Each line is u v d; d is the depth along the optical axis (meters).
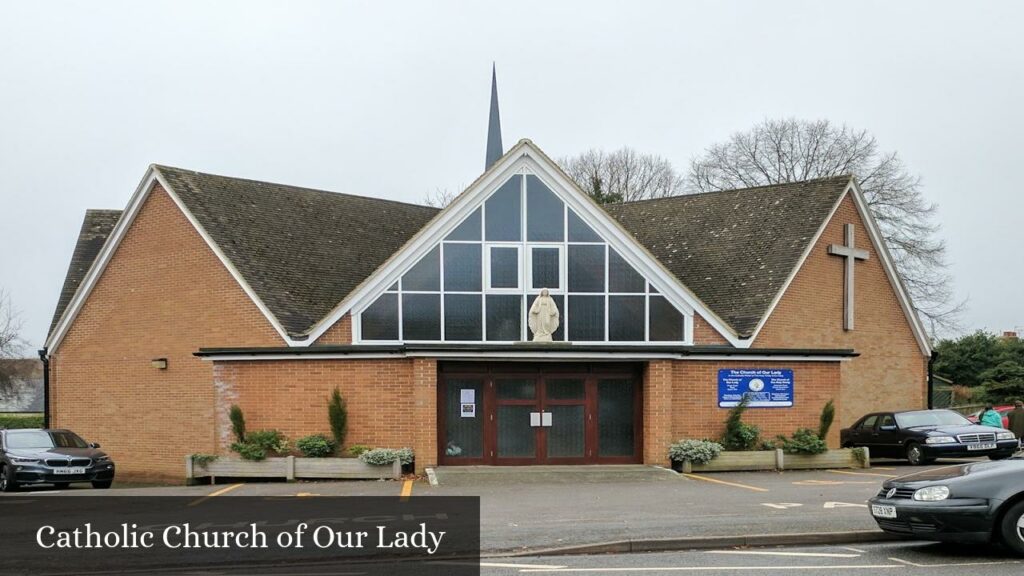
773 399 26.31
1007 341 60.44
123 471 30.91
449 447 24.53
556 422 24.89
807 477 23.33
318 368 25.17
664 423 24.69
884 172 53.41
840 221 33.06
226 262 28.86
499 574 11.75
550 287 26.72
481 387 24.73
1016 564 12.00
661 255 34.31
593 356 24.41
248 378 25.72
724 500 18.14
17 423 51.41
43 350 33.12
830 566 11.96
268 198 33.72
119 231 31.39
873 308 34.34
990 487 12.33
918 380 36.19
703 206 35.91
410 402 24.48
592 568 12.02
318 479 24.00
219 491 21.75
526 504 18.00
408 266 26.55
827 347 32.06
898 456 29.03
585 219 26.89
